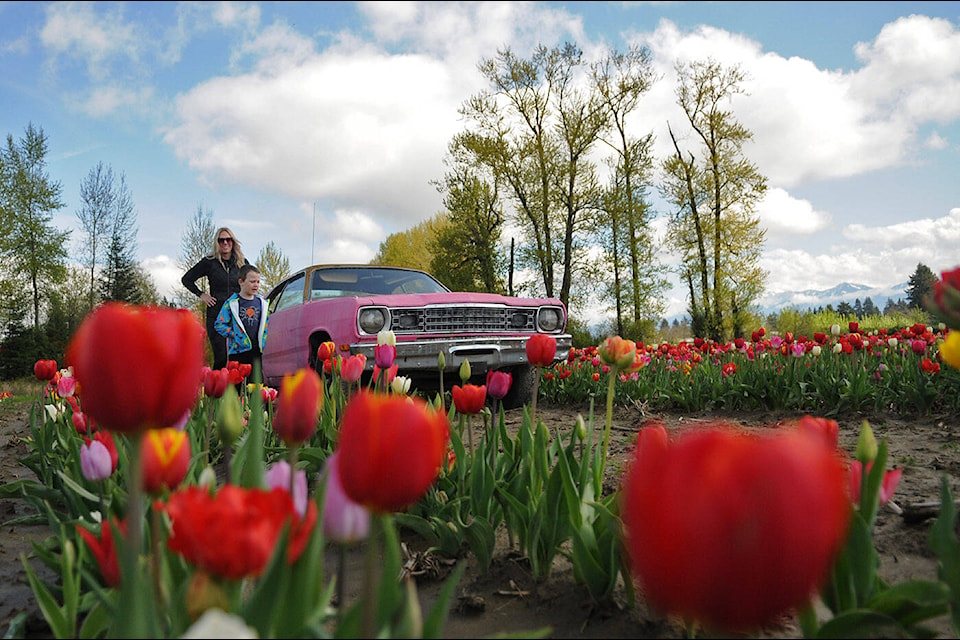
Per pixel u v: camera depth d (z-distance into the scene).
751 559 0.46
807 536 0.47
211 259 7.62
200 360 0.91
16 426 8.70
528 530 2.23
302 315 7.52
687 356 9.36
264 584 0.99
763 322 32.12
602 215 33.22
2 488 3.19
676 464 0.49
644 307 33.31
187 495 0.91
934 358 6.43
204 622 0.84
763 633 1.62
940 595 1.21
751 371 7.31
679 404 7.43
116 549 1.20
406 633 0.94
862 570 1.32
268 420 4.19
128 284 41.50
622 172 32.91
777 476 0.46
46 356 37.50
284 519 0.97
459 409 2.60
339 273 8.08
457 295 7.29
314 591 1.13
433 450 0.82
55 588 1.96
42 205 41.41
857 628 1.18
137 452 0.90
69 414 3.96
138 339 0.83
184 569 1.36
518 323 7.61
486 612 1.92
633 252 33.03
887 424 5.42
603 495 3.14
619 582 2.01
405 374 7.17
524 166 33.41
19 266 40.34
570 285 33.81
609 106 32.38
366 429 0.80
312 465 3.38
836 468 0.50
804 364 7.04
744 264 31.02
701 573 0.47
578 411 7.80
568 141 32.41
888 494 1.51
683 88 32.09
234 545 0.86
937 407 5.88
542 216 33.84
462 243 36.59
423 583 2.22
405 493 0.81
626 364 2.18
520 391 7.75
